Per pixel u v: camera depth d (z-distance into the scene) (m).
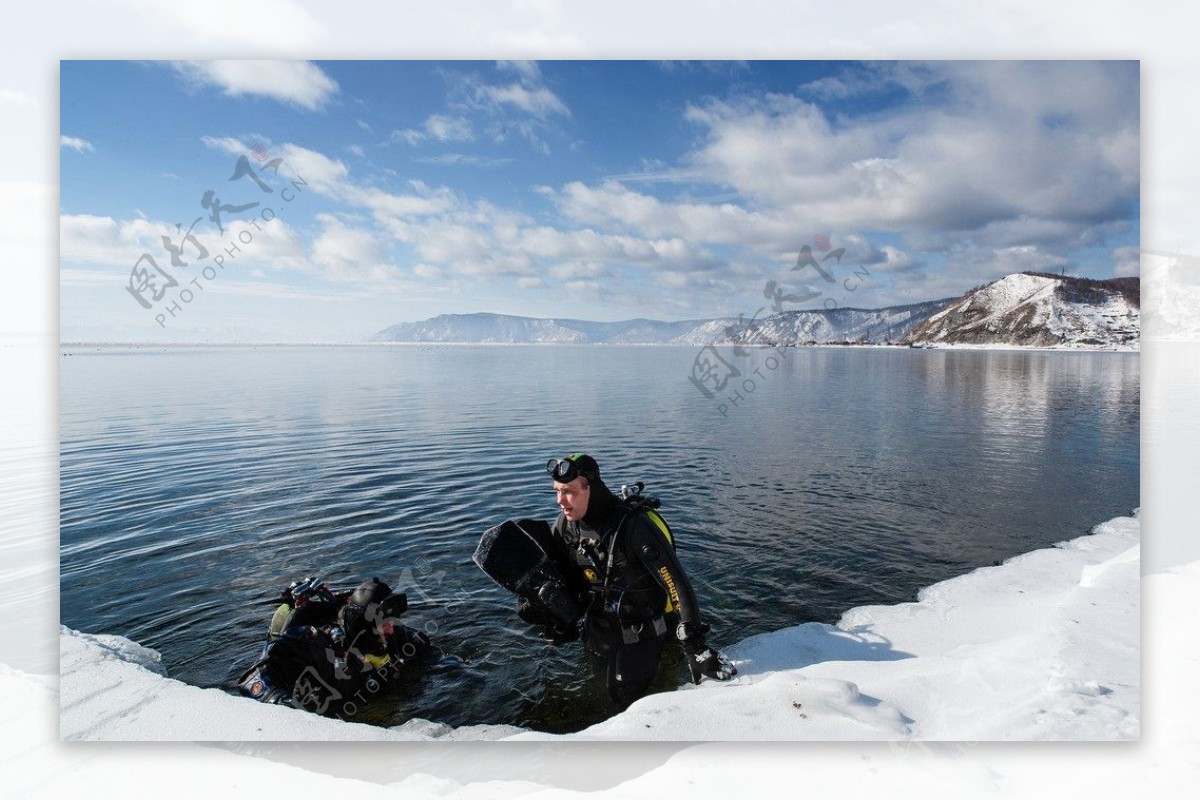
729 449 8.41
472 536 4.77
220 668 2.99
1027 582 3.81
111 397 14.28
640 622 2.91
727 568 4.13
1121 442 8.86
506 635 3.28
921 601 3.59
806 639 3.13
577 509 2.92
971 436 9.52
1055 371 28.91
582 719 2.59
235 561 4.28
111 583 3.91
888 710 2.36
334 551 4.47
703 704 2.45
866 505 5.64
